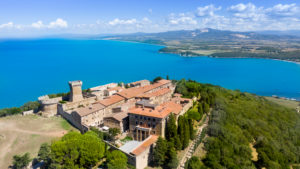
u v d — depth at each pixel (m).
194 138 101.56
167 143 83.62
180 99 133.62
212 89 179.25
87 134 85.00
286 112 170.25
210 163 83.50
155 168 82.50
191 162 81.31
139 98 134.00
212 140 97.81
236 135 109.88
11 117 126.88
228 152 92.31
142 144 84.62
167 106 108.69
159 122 91.00
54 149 71.56
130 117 99.19
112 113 120.06
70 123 117.62
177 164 79.44
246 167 87.38
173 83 192.50
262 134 122.31
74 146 73.56
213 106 147.25
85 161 73.56
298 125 150.12
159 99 140.50
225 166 85.44
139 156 77.81
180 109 109.38
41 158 75.25
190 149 93.62
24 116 128.50
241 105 158.88
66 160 70.88
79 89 135.25
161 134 92.00
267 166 92.38
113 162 72.00
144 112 96.38
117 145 89.38
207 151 93.00
